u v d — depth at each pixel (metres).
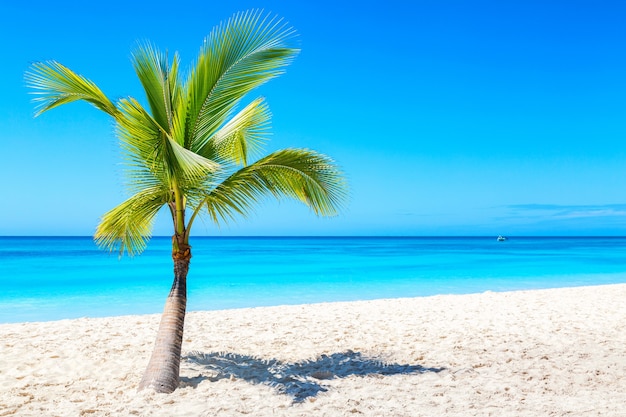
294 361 7.08
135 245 6.70
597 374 6.24
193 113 5.81
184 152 4.76
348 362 6.95
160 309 14.42
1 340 8.27
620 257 42.41
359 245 84.88
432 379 6.08
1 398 5.35
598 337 8.62
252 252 52.81
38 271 26.86
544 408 4.96
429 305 12.72
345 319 10.59
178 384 5.72
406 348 7.83
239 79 5.90
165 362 5.62
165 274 25.30
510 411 4.89
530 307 12.26
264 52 5.83
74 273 25.75
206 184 5.72
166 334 5.77
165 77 5.92
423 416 4.77
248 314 11.30
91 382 6.02
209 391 5.49
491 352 7.52
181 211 5.88
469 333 9.03
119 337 8.66
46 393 5.56
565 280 22.56
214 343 8.23
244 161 7.21
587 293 15.11
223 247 70.94
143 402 5.09
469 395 5.41
